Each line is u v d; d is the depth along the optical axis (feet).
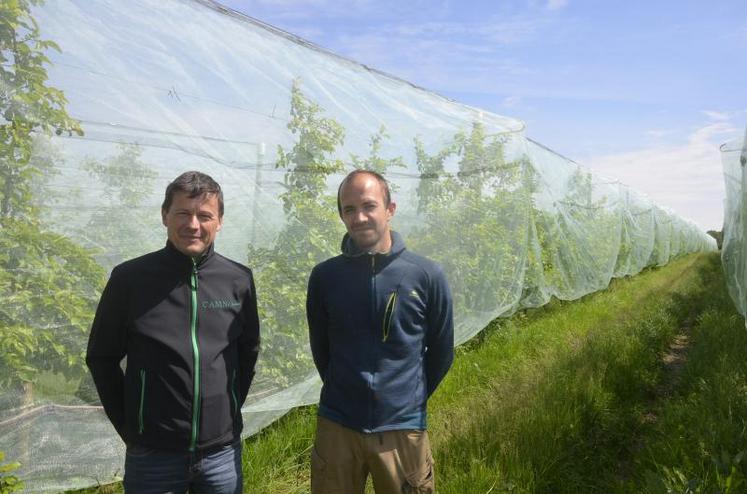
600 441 14.37
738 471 10.96
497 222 19.94
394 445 7.91
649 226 56.24
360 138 13.78
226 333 7.14
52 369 8.93
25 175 8.40
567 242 32.01
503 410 14.82
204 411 6.80
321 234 12.92
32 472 8.87
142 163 9.66
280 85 11.76
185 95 10.14
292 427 13.51
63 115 8.70
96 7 9.15
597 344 22.04
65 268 8.95
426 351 8.79
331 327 8.25
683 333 30.19
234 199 11.07
